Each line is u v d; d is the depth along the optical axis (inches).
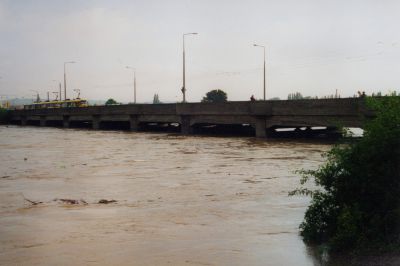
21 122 4527.6
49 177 925.2
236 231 477.1
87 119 3331.7
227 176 893.8
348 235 378.0
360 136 450.9
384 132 402.9
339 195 430.6
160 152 1449.3
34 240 452.1
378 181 402.0
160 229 490.6
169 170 1005.2
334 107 1573.6
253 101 1940.2
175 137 2222.0
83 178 904.9
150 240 447.2
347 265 342.3
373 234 380.8
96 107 3171.8
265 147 1555.1
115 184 819.4
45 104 5876.0
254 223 511.2
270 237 450.3
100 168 1064.8
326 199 439.2
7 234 476.4
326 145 1585.9
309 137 2052.2
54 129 3459.6
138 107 2733.8
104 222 525.7
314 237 428.8
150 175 931.3
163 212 576.4
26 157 1349.7
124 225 510.0
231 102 2058.3
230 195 688.4
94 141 2034.9
